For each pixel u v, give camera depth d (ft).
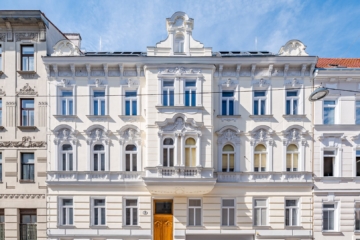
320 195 47.75
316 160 47.88
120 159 47.55
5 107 47.88
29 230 47.55
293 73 48.24
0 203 47.26
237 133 47.65
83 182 46.96
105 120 47.85
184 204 47.34
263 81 47.96
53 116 47.67
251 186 47.44
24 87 47.96
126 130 47.88
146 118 46.44
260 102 48.91
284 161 47.78
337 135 47.80
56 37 53.31
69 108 48.80
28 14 46.39
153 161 45.50
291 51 48.29
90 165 47.47
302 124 48.08
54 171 47.09
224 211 48.19
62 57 46.57
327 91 35.63
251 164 47.83
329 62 53.72
